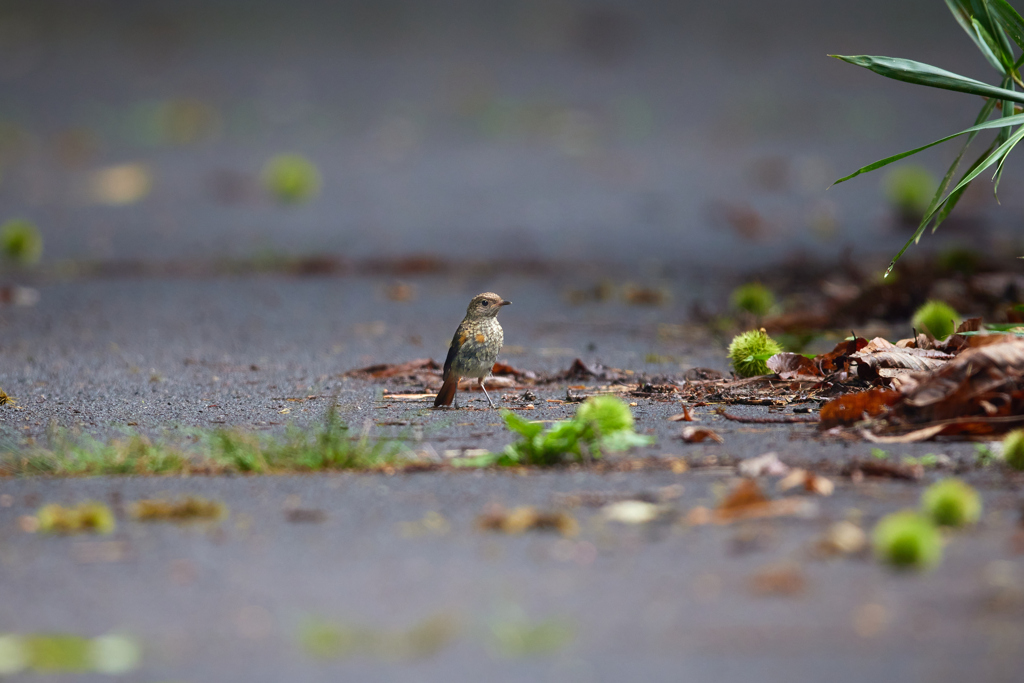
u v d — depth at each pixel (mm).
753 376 10180
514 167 31203
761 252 20719
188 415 9469
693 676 4488
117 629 5004
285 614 5113
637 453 7645
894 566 5457
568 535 6027
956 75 8906
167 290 17688
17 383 11023
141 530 6258
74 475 7500
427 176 30047
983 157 9305
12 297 16719
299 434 8055
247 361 12344
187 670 4633
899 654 4613
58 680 4582
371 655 4734
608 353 12766
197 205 26344
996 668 4488
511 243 22156
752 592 5223
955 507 5988
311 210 25969
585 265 19922
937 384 7902
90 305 16328
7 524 6406
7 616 5152
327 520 6355
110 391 10602
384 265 19969
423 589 5355
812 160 30938
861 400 8141
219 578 5539
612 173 30203
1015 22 9430
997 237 20766
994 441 7617
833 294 14945
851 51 44750
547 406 9625
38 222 24266
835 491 6652
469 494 6777
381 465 7484
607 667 4586
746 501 6297
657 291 16766
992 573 5352
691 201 26609
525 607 5133
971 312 13539
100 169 30422
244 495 6875
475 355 9445
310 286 18188
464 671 4590
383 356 12641
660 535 5988
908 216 23281
